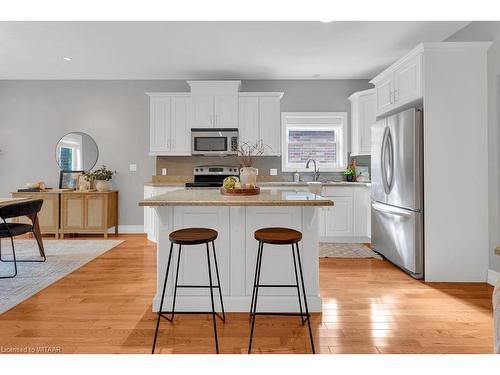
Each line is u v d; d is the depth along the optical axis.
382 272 3.29
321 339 1.96
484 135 2.96
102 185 5.04
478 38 3.14
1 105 5.33
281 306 2.33
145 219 4.89
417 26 3.35
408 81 3.19
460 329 2.07
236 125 4.83
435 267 2.98
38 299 2.56
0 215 3.00
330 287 2.86
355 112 4.98
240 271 2.35
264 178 5.25
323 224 4.61
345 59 4.35
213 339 1.96
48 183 5.36
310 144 5.33
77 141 5.34
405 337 1.97
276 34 3.56
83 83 5.32
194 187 4.66
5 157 5.36
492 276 2.92
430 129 2.96
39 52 4.11
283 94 5.07
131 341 1.93
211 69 4.76
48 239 4.81
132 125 5.33
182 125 4.92
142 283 2.95
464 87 2.95
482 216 2.97
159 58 4.30
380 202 3.70
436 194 2.97
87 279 3.06
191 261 2.35
